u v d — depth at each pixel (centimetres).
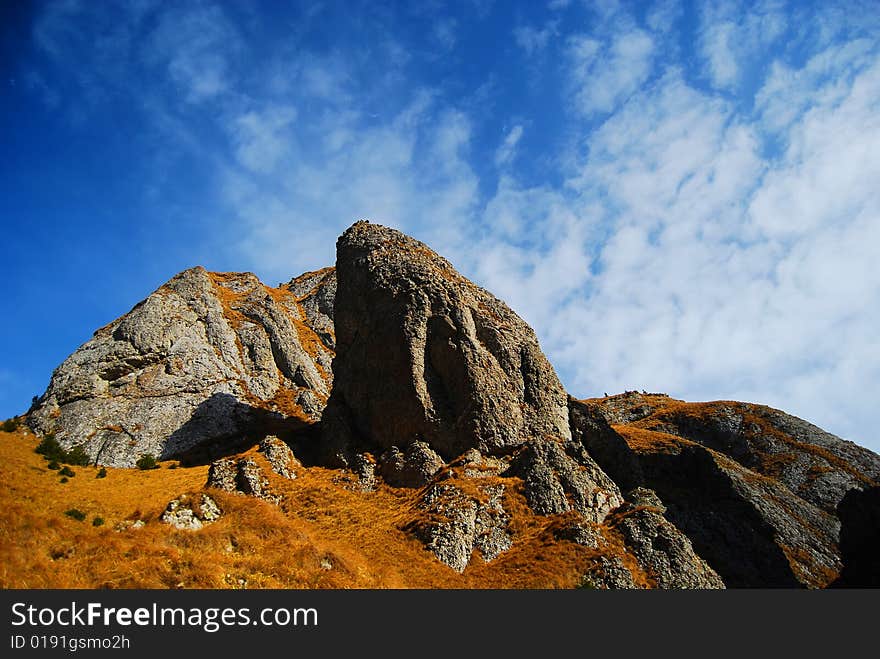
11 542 2798
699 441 7919
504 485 4222
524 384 5066
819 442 7450
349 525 3906
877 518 4172
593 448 5006
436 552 3622
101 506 3594
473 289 5747
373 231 6125
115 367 5797
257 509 3578
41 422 5197
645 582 3559
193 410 5631
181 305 6925
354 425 5012
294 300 9856
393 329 5066
